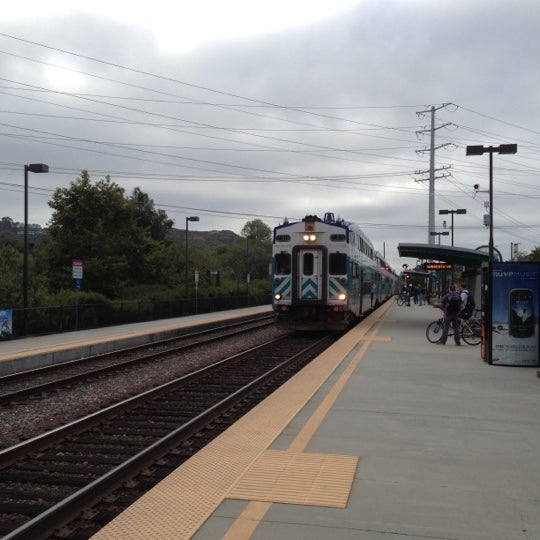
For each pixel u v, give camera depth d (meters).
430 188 57.06
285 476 5.31
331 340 21.92
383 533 4.13
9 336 20.59
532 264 12.55
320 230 21.58
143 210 59.16
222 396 11.65
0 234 78.31
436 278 57.72
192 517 4.41
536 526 4.28
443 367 12.27
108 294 37.44
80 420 8.73
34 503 5.79
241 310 43.75
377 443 6.45
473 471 5.54
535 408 8.34
